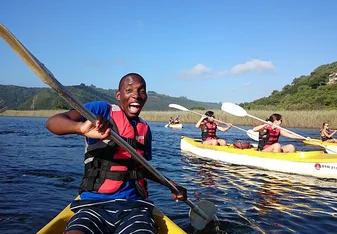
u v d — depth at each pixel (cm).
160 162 820
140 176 231
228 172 699
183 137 1082
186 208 421
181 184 569
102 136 179
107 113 238
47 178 585
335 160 641
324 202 473
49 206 423
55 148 1038
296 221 388
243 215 403
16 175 603
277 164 725
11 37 134
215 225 360
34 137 1434
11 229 343
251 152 779
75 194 483
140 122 249
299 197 498
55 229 224
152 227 202
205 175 659
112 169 218
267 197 494
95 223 193
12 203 430
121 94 243
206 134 965
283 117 2316
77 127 177
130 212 211
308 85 5981
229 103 833
